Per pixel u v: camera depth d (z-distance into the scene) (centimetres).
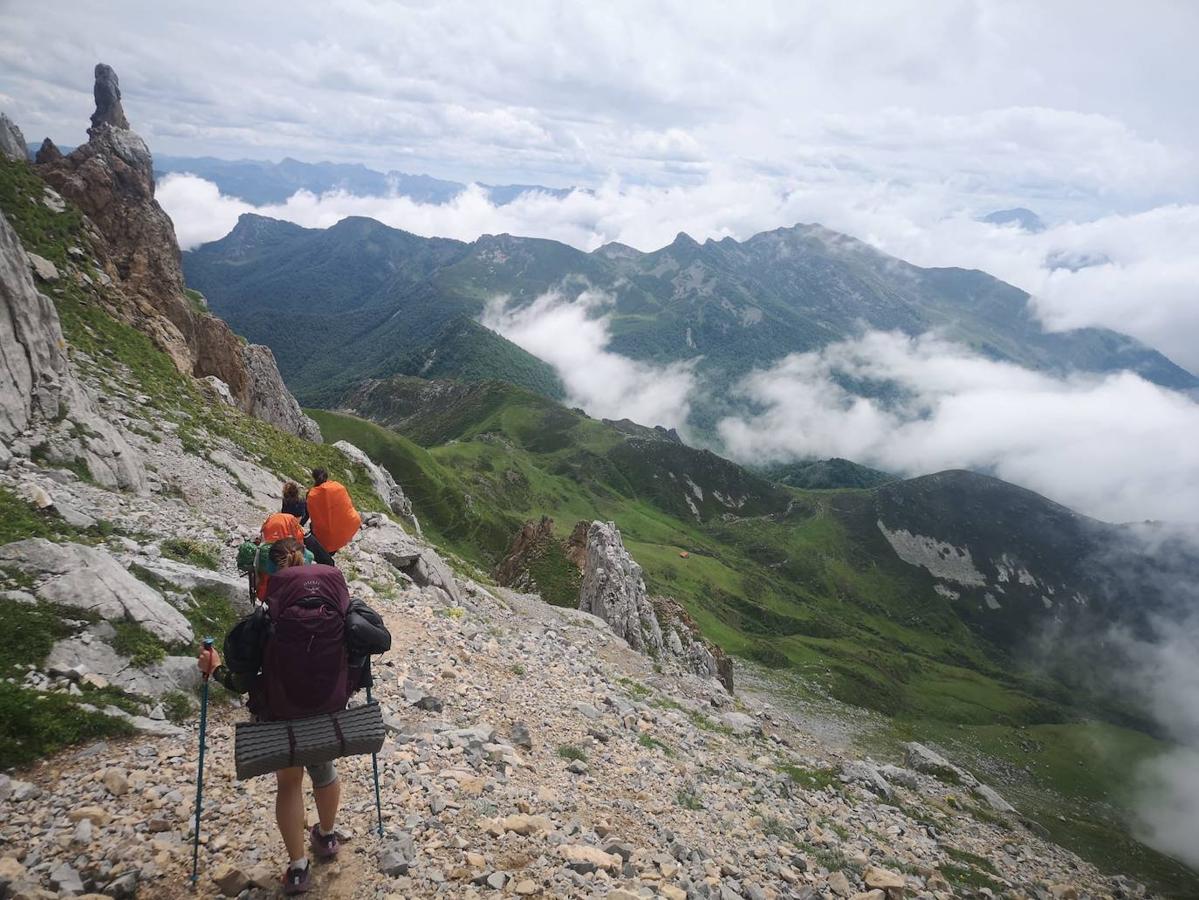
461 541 19450
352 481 5922
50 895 666
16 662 1049
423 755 1170
